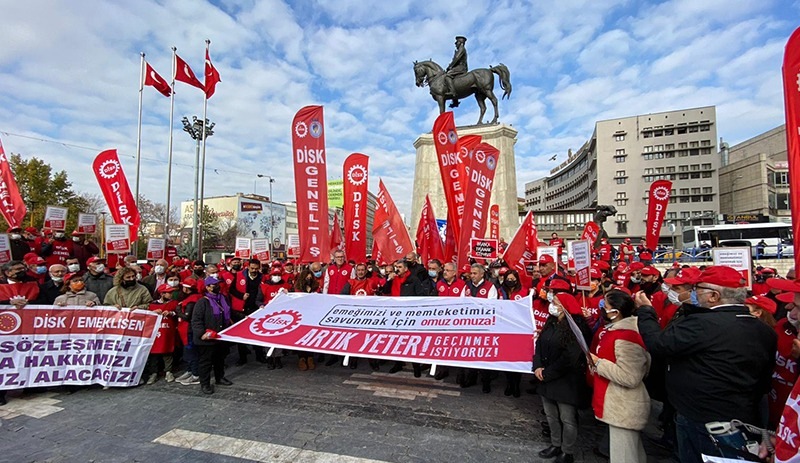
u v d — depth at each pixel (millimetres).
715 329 2846
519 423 4984
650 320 3369
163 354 6629
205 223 61312
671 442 4336
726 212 60844
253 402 5605
